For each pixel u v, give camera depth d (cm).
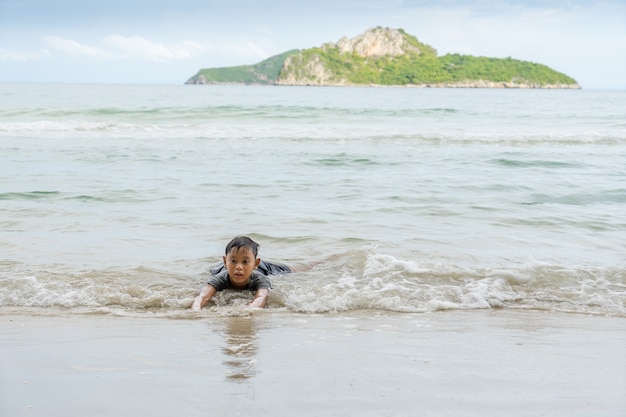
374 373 298
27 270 563
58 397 258
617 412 250
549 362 322
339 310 468
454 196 1018
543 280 556
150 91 7231
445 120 2833
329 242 706
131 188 1037
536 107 4341
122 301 482
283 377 289
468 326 415
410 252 664
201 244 692
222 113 2861
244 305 487
